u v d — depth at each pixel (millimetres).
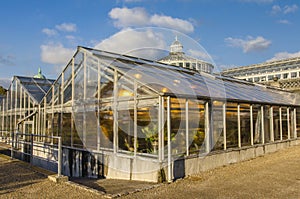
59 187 6422
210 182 7023
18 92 16297
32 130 13875
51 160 11703
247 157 10469
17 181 6965
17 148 13695
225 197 5746
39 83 16891
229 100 9664
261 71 35250
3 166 8930
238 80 16359
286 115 14031
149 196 5812
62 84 11719
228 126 9727
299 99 17234
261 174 7871
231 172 8164
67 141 11133
